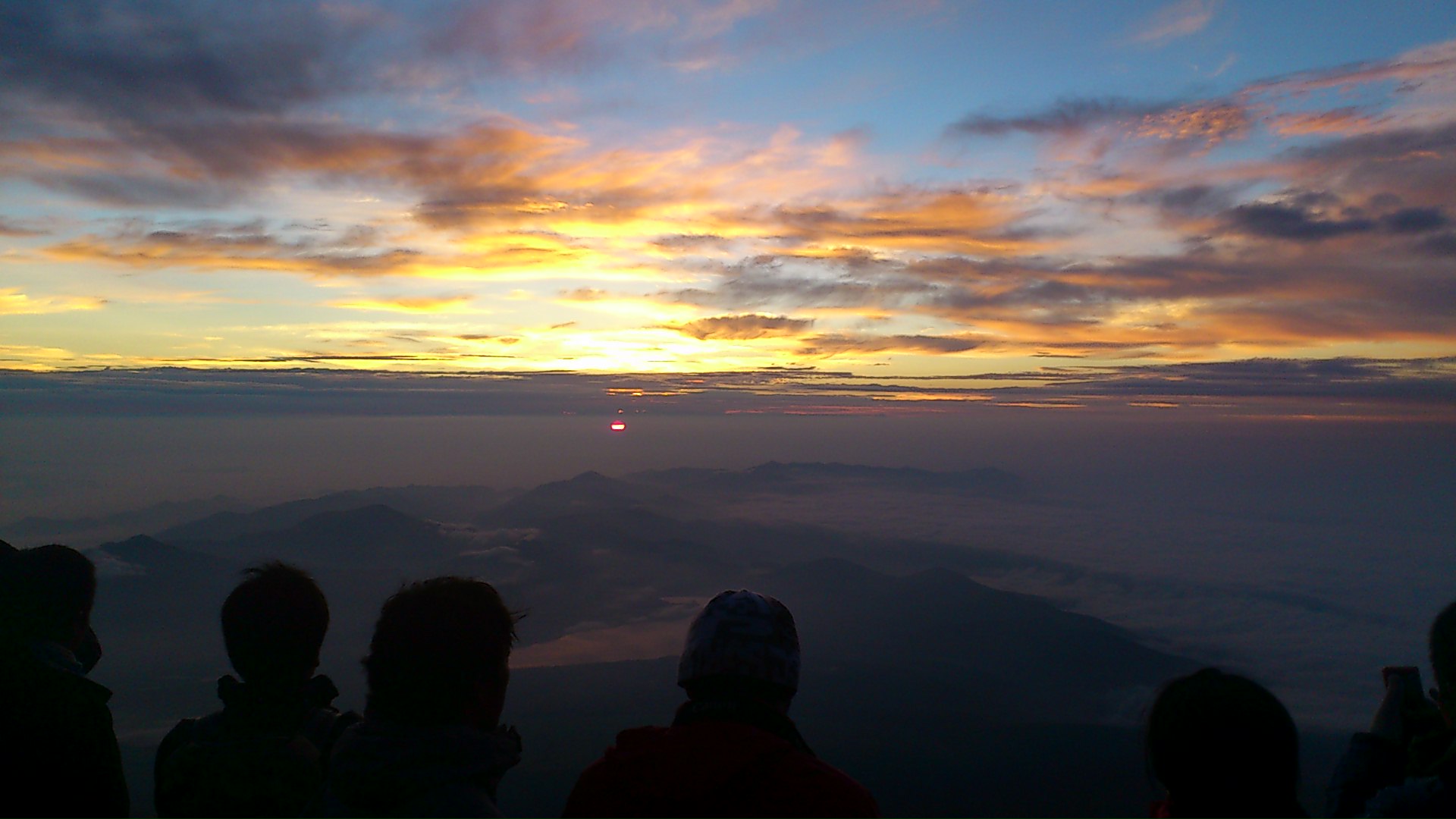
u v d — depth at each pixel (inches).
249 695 129.6
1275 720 89.5
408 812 93.4
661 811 93.3
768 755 95.7
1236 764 87.7
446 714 101.0
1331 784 150.8
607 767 103.7
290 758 124.7
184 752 126.2
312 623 133.8
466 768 96.7
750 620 108.8
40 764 124.5
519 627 115.8
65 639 142.6
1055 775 3636.8
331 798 100.7
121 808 137.0
